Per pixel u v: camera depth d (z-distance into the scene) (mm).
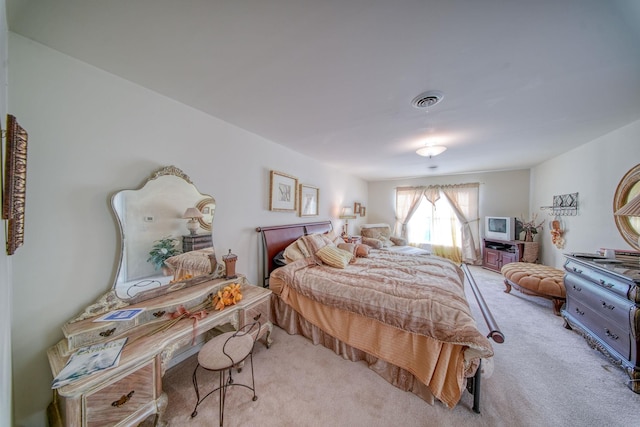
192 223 1868
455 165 4160
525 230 4145
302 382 1622
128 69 1396
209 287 1799
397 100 1736
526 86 1530
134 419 1118
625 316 1627
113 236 1453
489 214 4785
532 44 1144
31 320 1163
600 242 2605
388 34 1090
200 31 1086
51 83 1216
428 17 991
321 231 3678
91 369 1021
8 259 936
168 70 1406
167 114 1729
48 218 1217
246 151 2416
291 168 3133
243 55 1264
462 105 1811
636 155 2143
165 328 1404
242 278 2090
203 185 1995
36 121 1172
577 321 2193
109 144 1437
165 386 1581
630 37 1072
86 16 995
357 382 1631
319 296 2020
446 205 5191
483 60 1271
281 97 1718
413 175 5238
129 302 1468
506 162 3924
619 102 1749
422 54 1232
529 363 1834
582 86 1525
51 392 1218
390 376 1646
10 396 952
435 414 1379
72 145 1292
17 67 1117
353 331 1840
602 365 1803
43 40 1149
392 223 5797
